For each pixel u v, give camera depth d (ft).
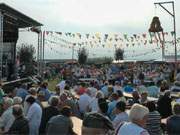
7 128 30.66
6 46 82.53
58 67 159.12
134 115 16.28
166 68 127.24
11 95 45.37
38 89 46.16
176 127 24.94
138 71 120.98
